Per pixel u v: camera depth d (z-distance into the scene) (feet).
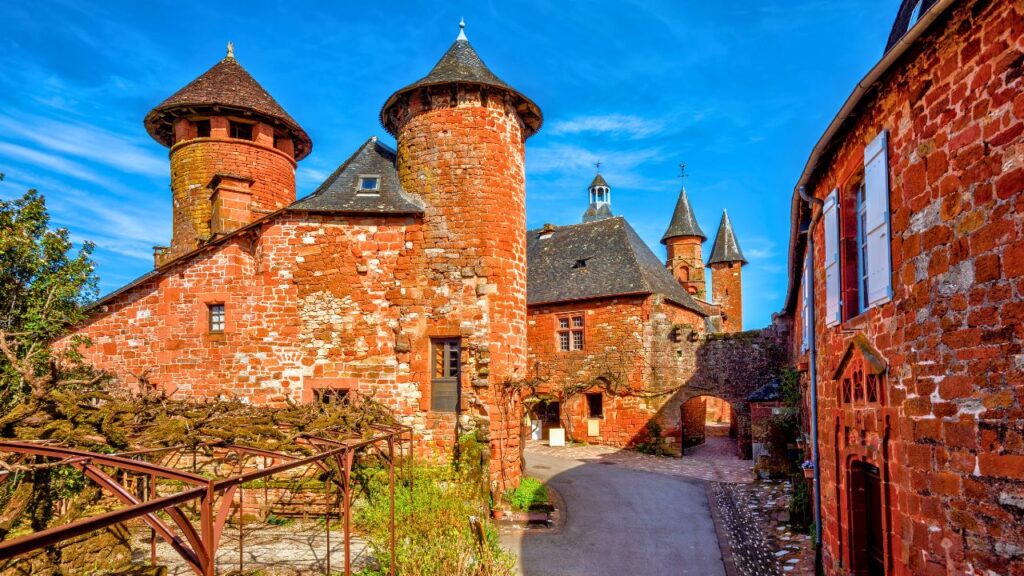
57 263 38.91
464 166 45.34
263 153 64.59
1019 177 13.41
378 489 38.29
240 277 45.91
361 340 44.75
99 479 17.62
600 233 89.66
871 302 20.13
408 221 45.37
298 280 45.52
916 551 17.12
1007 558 13.46
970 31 15.01
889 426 19.01
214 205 53.57
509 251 45.78
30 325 36.55
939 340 15.96
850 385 23.16
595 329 79.92
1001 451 13.69
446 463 42.96
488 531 30.58
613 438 77.36
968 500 14.70
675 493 51.42
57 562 26.07
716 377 73.51
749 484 54.80
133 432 24.64
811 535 36.63
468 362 43.80
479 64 49.16
